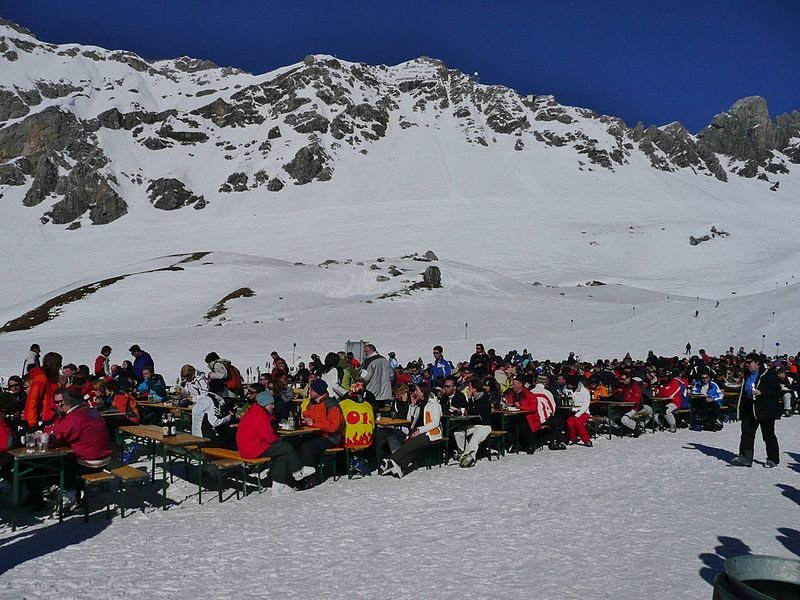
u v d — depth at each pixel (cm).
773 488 1074
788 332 3956
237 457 1014
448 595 608
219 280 7594
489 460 1337
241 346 4419
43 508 934
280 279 7738
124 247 14662
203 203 19525
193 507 945
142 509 933
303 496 1012
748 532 820
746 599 382
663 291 10006
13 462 912
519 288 8006
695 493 1033
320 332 5078
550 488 1065
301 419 1148
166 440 973
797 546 769
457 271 8262
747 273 11144
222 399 1197
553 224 15350
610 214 16712
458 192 19550
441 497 1001
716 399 1844
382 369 1486
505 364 2070
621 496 1008
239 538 785
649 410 1752
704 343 4100
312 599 596
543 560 708
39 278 12075
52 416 1145
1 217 18025
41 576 653
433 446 1277
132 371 1747
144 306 6762
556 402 1603
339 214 17162
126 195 19375
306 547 748
